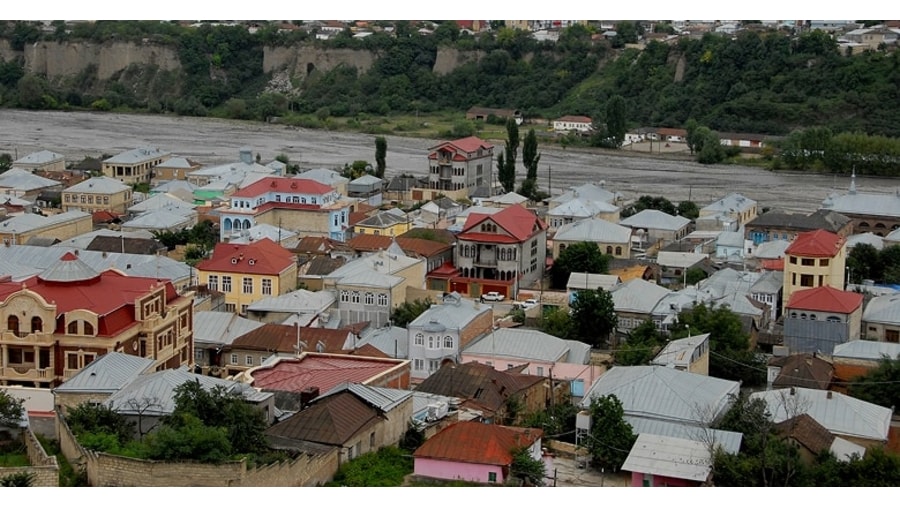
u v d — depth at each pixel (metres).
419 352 179.25
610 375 155.25
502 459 121.25
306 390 139.38
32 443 122.50
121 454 114.06
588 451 135.25
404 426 134.25
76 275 158.25
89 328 152.88
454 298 187.00
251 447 118.88
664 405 143.75
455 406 145.25
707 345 177.25
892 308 199.62
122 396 130.50
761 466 125.00
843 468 126.44
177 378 132.62
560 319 196.75
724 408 143.50
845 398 147.88
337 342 181.50
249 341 182.25
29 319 152.62
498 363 175.50
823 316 191.38
